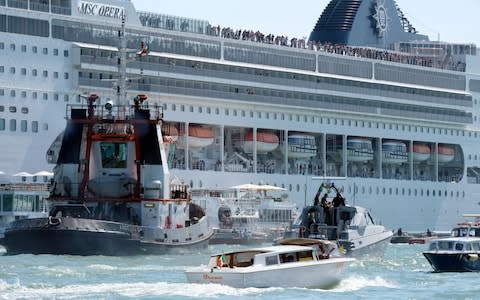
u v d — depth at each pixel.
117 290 177.00
